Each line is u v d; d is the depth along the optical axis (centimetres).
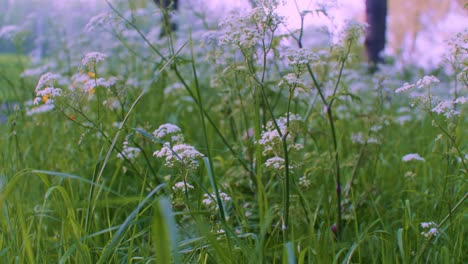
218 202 253
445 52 330
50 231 339
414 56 816
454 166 367
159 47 551
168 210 181
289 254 214
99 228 318
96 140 421
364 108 551
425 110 283
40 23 812
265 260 255
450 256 281
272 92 420
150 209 351
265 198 255
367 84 609
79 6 911
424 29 835
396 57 873
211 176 253
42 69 579
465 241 317
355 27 357
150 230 299
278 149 288
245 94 403
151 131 416
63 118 440
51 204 354
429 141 477
